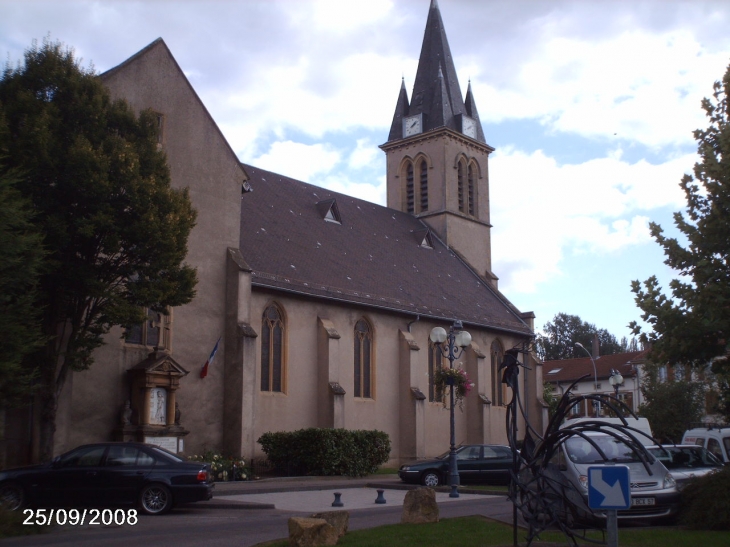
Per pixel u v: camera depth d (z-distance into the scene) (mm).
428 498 15742
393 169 56750
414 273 45719
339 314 37250
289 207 41625
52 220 20734
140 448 19266
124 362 27344
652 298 16141
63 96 22500
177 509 20234
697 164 16469
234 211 32594
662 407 47469
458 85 57625
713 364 16312
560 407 11273
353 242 43438
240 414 30203
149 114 24125
